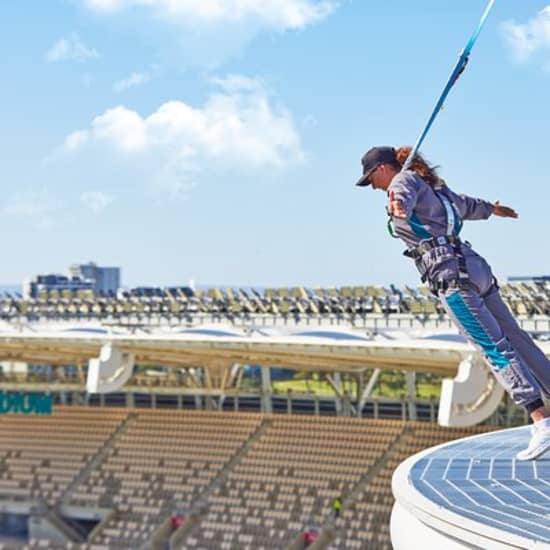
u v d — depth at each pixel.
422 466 9.57
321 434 55.56
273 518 51.34
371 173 9.22
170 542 51.41
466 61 8.54
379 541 48.03
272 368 57.66
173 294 47.12
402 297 37.09
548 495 7.84
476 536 6.78
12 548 53.22
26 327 47.91
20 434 61.69
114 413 61.72
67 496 56.75
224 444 57.12
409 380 53.56
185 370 59.88
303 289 40.53
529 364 9.23
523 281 36.03
